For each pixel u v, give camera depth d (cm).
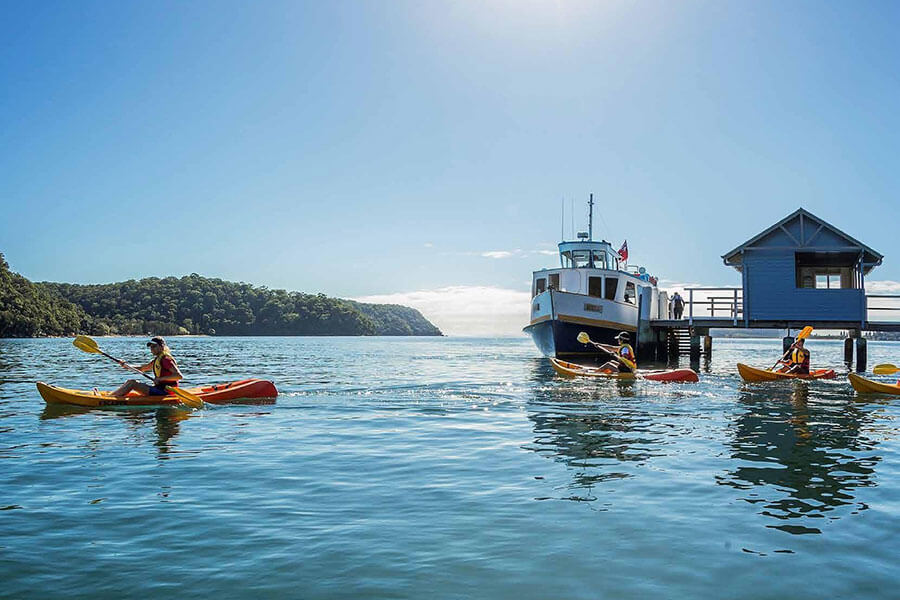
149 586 473
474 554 534
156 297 19825
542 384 1878
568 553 536
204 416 1272
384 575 492
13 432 1094
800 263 3250
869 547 552
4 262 11438
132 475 795
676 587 473
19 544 555
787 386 1823
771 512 645
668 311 3878
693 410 1352
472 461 872
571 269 3678
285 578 487
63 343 7869
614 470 820
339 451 936
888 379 2222
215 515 634
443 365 3272
